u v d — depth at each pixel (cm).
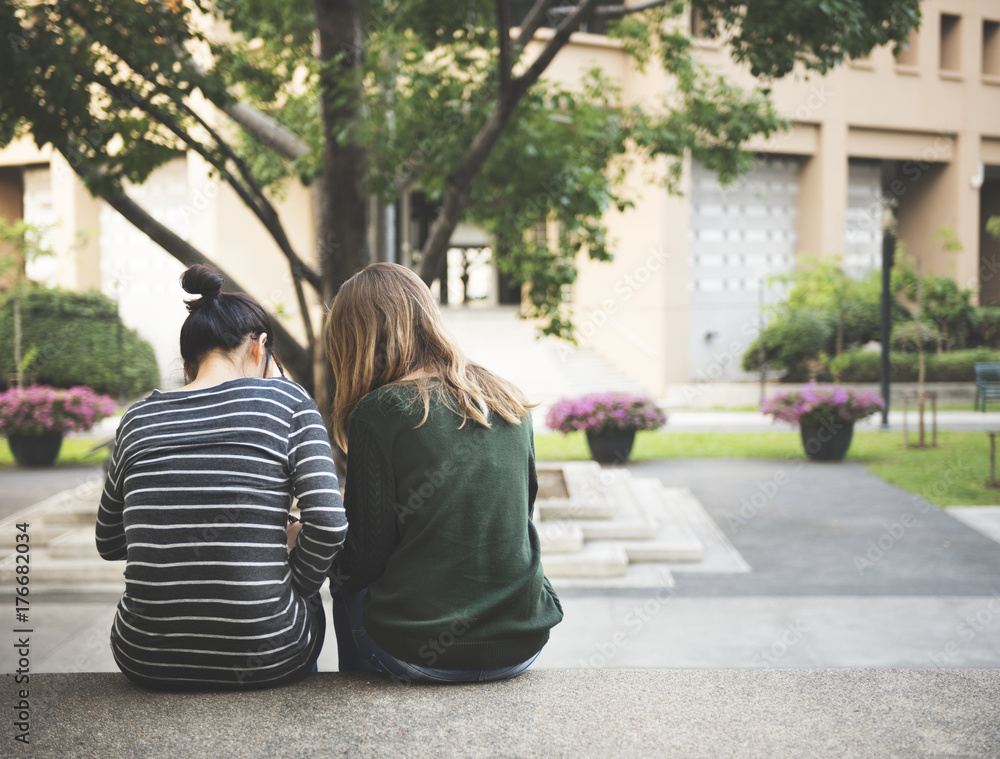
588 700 194
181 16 603
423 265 695
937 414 1795
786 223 2309
